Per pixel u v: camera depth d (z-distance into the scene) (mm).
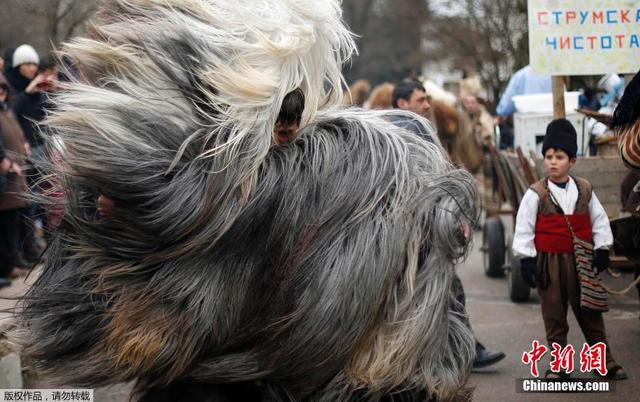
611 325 8547
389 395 4551
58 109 4371
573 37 7676
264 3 4559
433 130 5000
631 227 7133
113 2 4547
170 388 4598
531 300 9883
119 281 4441
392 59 29391
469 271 11656
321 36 4641
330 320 4387
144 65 4359
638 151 5719
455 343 4656
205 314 4379
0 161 8398
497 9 18922
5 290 8336
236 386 4625
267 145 4426
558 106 7953
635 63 7656
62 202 4508
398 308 4488
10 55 10016
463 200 4633
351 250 4422
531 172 8602
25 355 4613
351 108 4887
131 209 4328
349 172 4516
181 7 4484
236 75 4363
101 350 4496
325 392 4516
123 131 4285
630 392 6828
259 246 4441
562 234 6879
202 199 4328
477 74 21828
